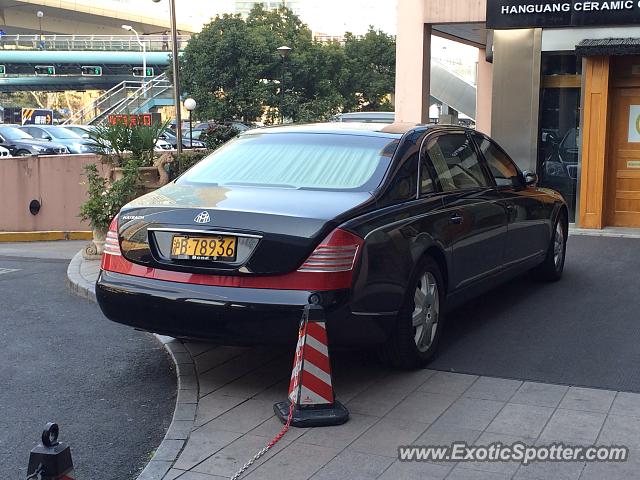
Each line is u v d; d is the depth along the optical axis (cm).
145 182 1016
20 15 8225
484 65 2108
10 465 416
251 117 4778
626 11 1163
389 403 482
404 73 1438
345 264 466
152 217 498
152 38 6806
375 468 393
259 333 464
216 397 504
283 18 5328
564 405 475
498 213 661
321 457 407
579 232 1172
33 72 7212
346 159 556
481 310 712
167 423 478
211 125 1634
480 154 684
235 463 404
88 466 416
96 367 583
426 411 468
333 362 566
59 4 8069
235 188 536
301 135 598
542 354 579
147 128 1059
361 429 443
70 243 1367
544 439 424
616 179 1220
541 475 381
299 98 4819
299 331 454
